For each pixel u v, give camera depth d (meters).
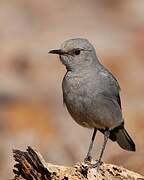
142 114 19.09
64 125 19.33
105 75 12.57
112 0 34.81
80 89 12.38
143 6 34.06
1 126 19.81
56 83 24.23
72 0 35.41
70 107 12.58
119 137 13.23
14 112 21.08
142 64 26.06
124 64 25.89
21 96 22.94
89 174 11.34
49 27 31.36
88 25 31.42
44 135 18.92
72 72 12.52
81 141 17.64
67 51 12.54
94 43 28.05
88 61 12.54
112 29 30.59
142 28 30.67
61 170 11.27
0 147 18.00
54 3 34.84
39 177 11.23
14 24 31.61
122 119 12.93
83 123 12.74
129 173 11.59
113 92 12.62
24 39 29.25
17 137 18.75
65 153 17.30
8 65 26.28
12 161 17.19
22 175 11.31
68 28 31.02
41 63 26.47
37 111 21.31
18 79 24.83
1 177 16.58
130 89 23.19
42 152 17.52
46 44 28.39
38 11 33.59
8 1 34.00
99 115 12.46
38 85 24.14
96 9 34.25
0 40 29.12
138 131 17.36
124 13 33.62
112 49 27.22
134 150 13.26
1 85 23.66
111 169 11.57
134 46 27.72
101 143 17.19
